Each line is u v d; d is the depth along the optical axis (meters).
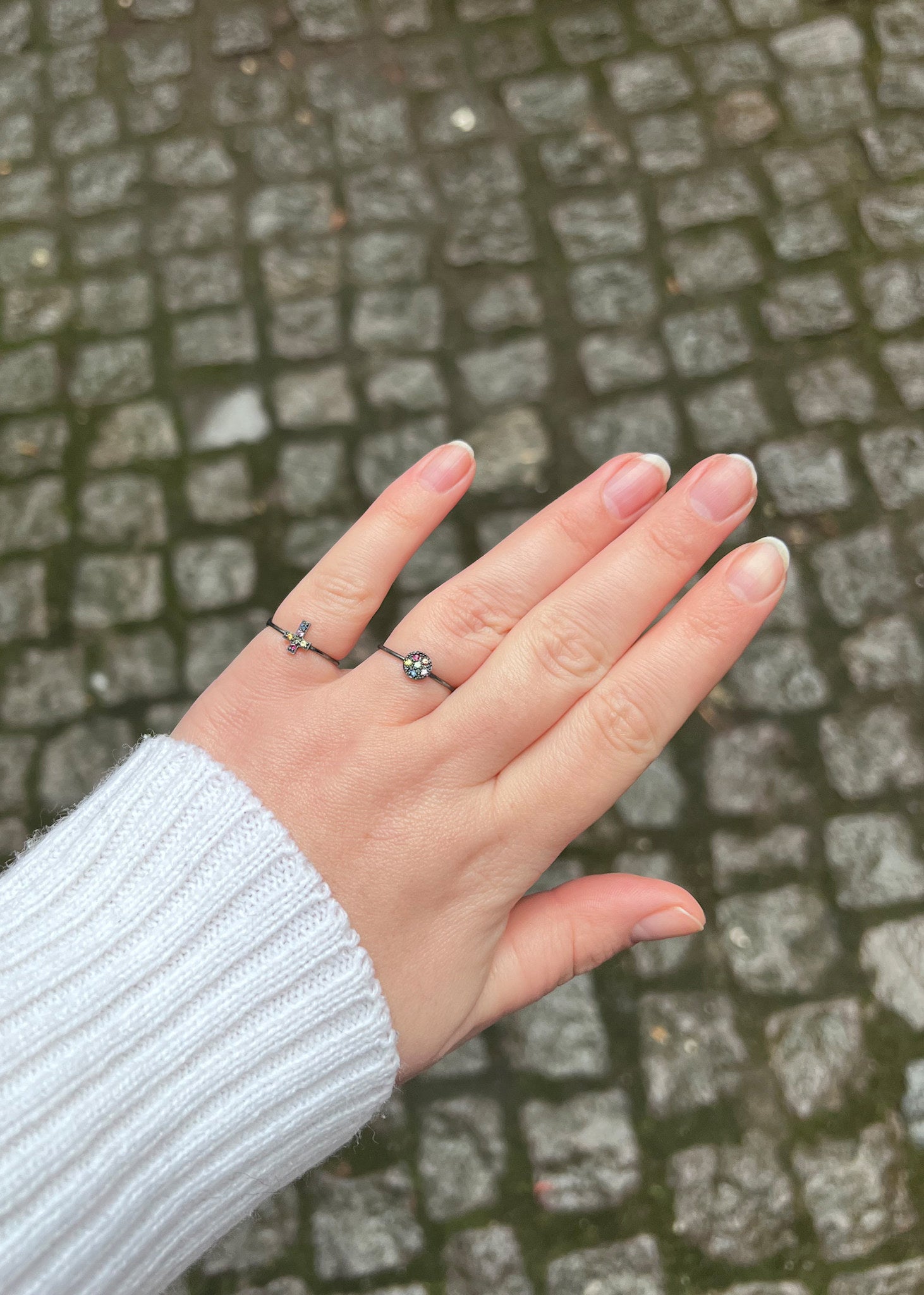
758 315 0.66
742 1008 0.52
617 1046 0.52
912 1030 0.52
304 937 0.29
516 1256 0.50
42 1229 0.24
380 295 0.69
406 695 0.33
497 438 0.65
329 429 0.66
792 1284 0.49
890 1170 0.50
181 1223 0.26
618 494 0.34
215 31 0.78
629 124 0.72
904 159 0.69
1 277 0.72
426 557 0.61
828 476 0.61
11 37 0.80
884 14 0.73
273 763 0.33
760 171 0.70
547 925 0.33
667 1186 0.50
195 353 0.69
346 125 0.75
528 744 0.33
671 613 0.33
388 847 0.32
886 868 0.54
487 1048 0.53
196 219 0.73
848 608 0.58
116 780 0.30
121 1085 0.26
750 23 0.74
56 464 0.66
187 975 0.27
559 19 0.76
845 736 0.56
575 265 0.69
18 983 0.26
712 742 0.56
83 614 0.62
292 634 0.34
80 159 0.76
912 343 0.64
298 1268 0.50
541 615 0.33
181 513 0.64
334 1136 0.29
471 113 0.74
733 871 0.54
